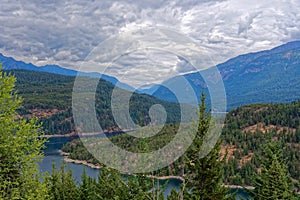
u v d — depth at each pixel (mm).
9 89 16250
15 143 15742
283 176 23234
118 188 14062
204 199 17656
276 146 25109
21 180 16422
